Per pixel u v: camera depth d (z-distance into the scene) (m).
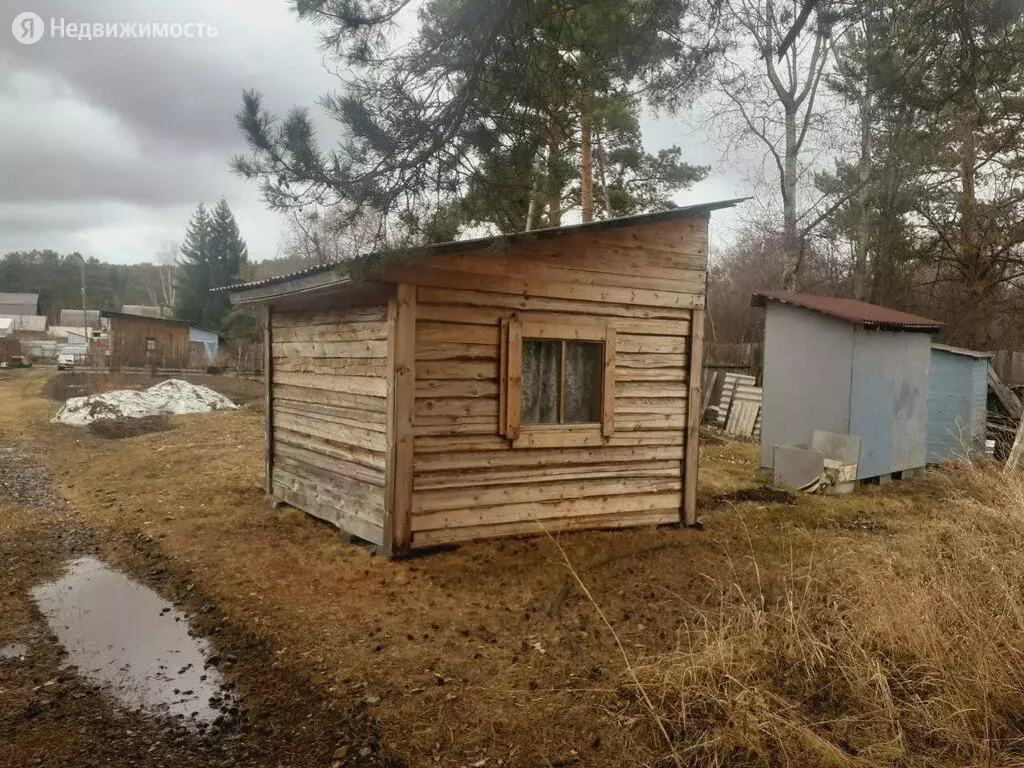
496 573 5.64
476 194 5.77
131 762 3.15
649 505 7.21
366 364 6.34
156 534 6.86
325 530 6.94
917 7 5.73
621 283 6.90
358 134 4.96
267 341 8.16
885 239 19.17
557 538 6.59
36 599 5.23
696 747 3.15
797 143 19.39
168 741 3.33
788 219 19.47
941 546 5.46
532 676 3.92
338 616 4.79
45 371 33.16
